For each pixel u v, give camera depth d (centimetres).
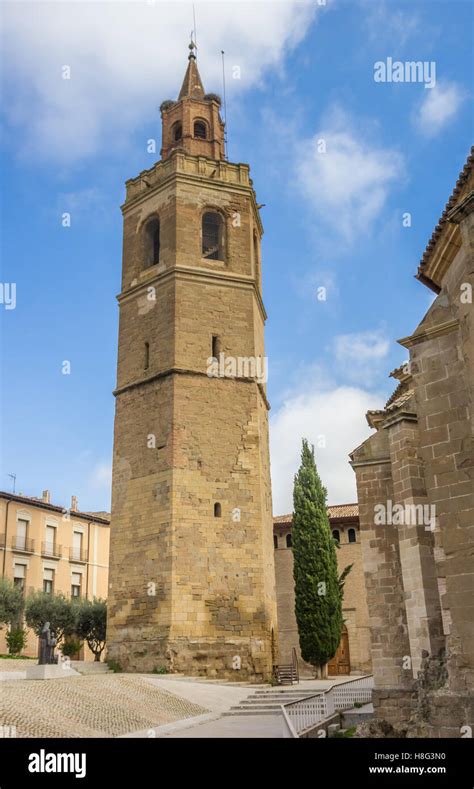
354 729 2112
